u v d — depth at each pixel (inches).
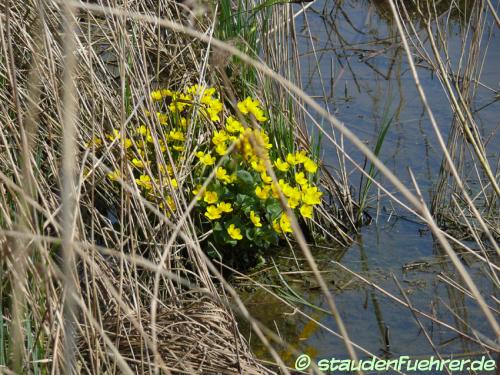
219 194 275.4
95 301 181.9
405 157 353.4
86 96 266.2
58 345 174.2
